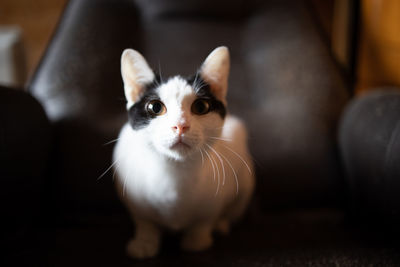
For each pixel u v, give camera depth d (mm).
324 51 643
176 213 456
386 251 446
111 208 554
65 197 541
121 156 460
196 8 691
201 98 432
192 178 439
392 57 711
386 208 461
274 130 585
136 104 442
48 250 456
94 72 589
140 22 695
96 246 470
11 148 458
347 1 836
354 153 517
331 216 559
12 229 472
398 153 450
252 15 708
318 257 436
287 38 657
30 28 949
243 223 547
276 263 429
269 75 635
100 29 627
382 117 490
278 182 571
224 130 495
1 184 449
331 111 593
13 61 733
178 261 444
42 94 571
